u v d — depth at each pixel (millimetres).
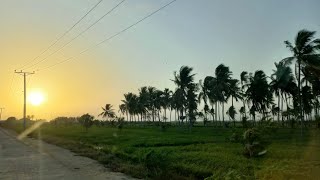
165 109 111375
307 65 47625
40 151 32062
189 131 67000
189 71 77312
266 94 71750
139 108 112938
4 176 18125
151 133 60250
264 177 10852
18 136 61781
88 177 17625
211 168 17891
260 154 23484
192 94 77438
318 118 36219
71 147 35094
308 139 39625
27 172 19391
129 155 24734
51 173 19000
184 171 17328
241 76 83750
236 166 18391
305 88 62844
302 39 47281
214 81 79938
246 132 24016
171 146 33094
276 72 62562
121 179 16953
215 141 37844
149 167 18438
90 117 68312
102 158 24406
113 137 49281
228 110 86688
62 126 113812
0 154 29375
